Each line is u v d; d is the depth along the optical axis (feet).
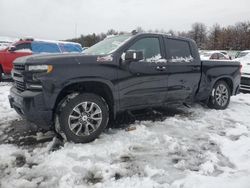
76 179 9.98
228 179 9.96
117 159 11.65
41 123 12.72
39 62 12.26
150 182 9.84
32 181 9.81
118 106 14.65
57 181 9.84
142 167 11.02
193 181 9.87
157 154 12.26
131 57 13.87
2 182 9.70
